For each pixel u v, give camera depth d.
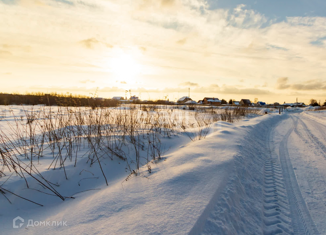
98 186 3.17
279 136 9.66
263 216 2.95
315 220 2.87
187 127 8.97
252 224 2.66
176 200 2.52
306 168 4.97
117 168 3.84
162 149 5.29
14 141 4.89
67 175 3.19
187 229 1.95
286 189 3.82
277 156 6.07
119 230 1.94
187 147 5.14
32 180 2.82
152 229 1.95
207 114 16.84
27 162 3.44
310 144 7.75
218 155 4.41
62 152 4.05
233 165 3.91
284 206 3.24
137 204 2.44
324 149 6.92
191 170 3.44
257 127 10.51
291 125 14.48
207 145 5.29
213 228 2.14
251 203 3.13
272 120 16.97
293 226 2.74
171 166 3.74
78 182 3.15
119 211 2.29
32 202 2.53
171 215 2.19
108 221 2.11
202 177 3.21
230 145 5.36
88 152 4.11
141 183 3.07
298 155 6.17
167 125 8.26
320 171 4.75
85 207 2.41
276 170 4.84
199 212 2.25
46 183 2.88
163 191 2.76
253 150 5.98
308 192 3.71
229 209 2.56
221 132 7.13
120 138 5.21
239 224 2.50
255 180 4.04
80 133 5.34
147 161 4.27
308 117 22.34
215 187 2.88
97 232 1.92
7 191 2.52
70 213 2.31
